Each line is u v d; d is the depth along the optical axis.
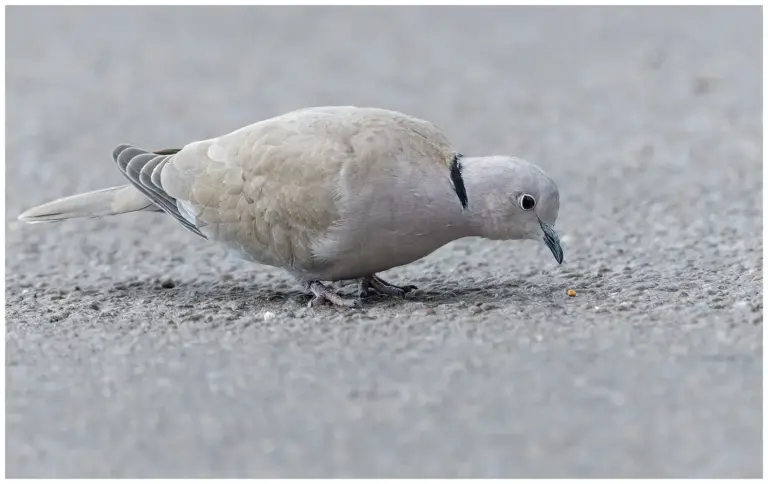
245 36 33.34
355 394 9.71
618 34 31.67
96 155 21.62
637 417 9.12
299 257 12.07
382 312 12.03
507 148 21.33
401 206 11.57
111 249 15.75
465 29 33.56
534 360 10.34
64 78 28.58
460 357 10.47
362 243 11.77
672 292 12.45
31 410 9.64
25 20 35.09
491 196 11.70
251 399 9.69
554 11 35.34
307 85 27.20
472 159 11.89
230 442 8.92
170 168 12.70
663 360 10.23
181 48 31.80
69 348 11.16
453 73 28.20
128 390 10.00
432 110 24.59
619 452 8.59
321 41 32.47
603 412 9.22
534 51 30.36
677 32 31.36
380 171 11.53
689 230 15.62
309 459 8.62
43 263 15.12
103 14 36.19
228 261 14.93
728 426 8.93
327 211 11.64
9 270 14.77
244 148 12.20
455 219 11.76
